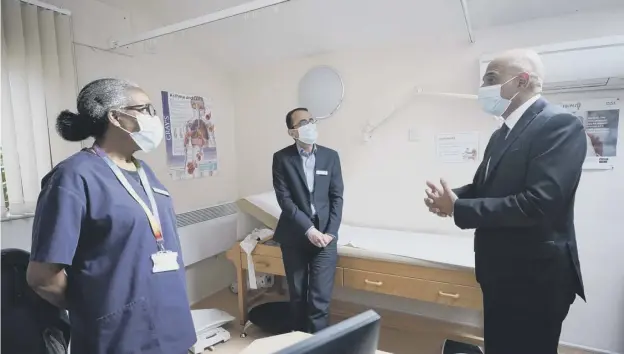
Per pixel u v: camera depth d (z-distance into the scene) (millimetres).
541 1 2080
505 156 1354
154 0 2561
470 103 2432
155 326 1193
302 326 2234
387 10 2373
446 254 2135
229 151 3367
